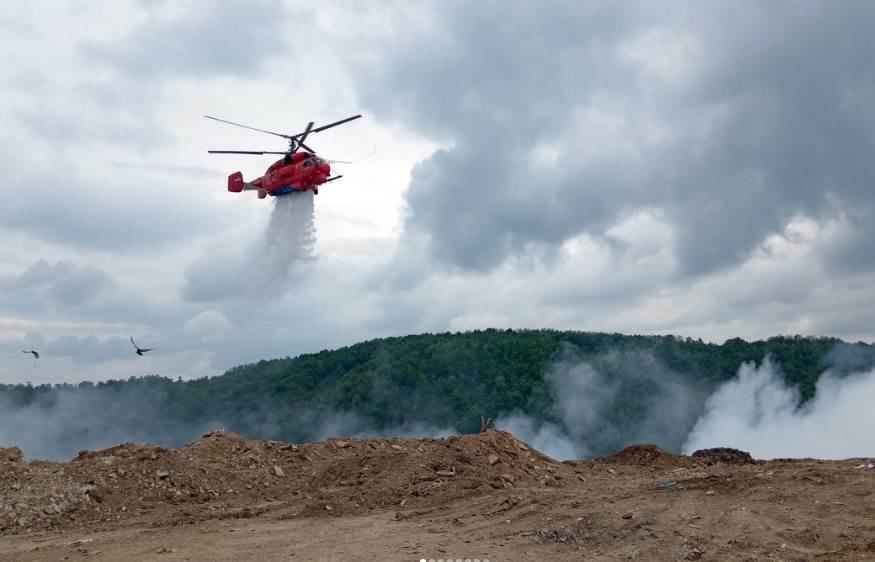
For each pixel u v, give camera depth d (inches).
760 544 422.6
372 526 553.0
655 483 592.7
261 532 552.4
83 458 776.9
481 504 592.1
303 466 772.6
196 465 745.0
